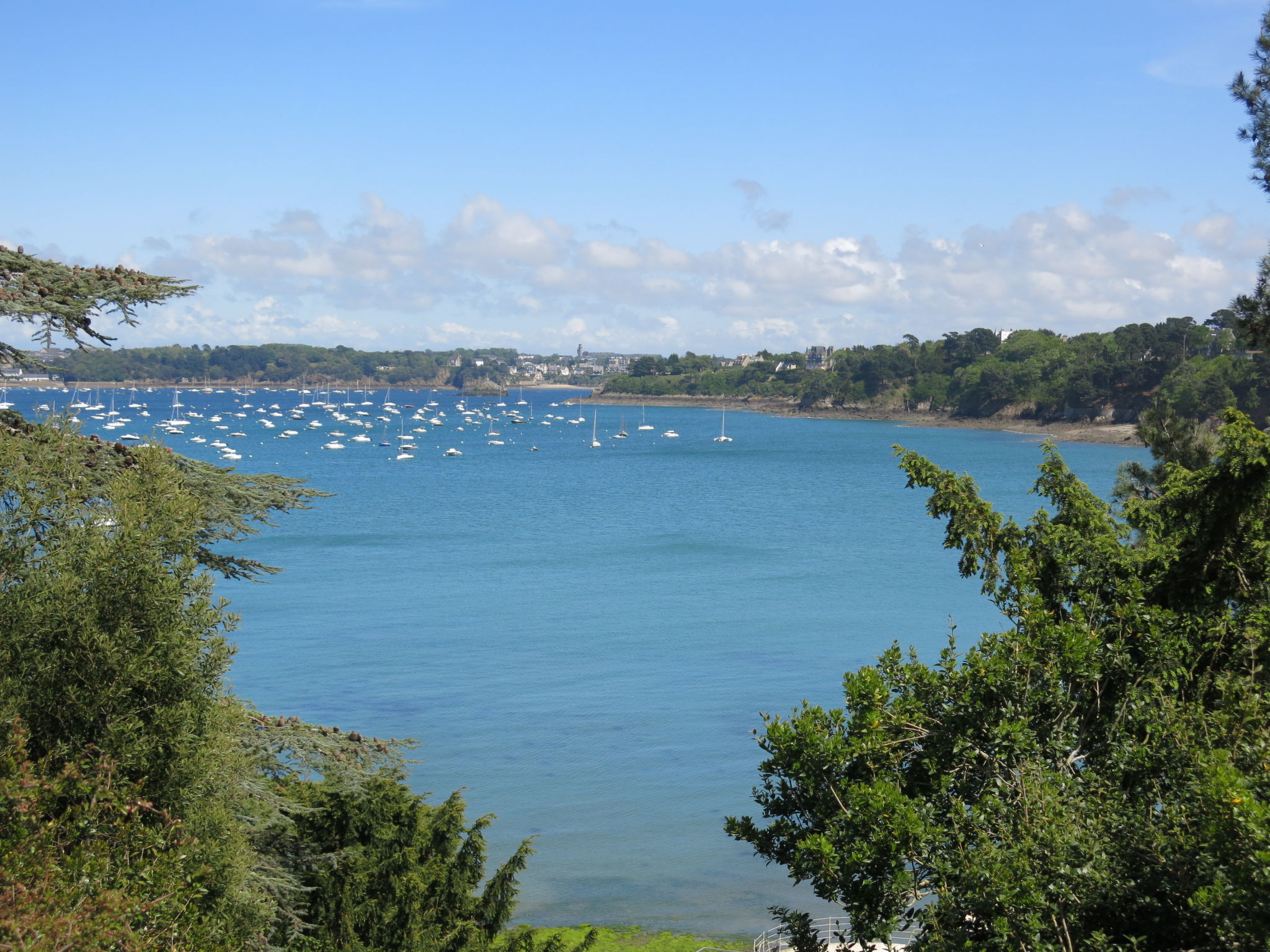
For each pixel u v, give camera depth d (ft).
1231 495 41.73
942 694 38.32
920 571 284.20
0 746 33.58
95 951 28.50
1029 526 47.93
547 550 322.75
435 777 129.18
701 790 125.80
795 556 311.88
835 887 34.24
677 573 281.13
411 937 49.96
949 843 33.50
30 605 35.78
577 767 132.98
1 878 28.99
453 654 187.73
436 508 444.96
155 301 42.65
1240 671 40.57
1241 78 52.49
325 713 152.87
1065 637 37.58
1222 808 28.73
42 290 39.06
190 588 39.14
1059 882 30.60
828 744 36.32
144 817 36.19
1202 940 29.91
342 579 268.41
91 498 40.96
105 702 35.65
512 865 53.93
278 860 47.06
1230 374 565.53
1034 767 34.24
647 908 98.12
